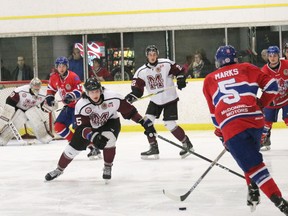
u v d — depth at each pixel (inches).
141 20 795.4
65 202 334.3
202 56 791.1
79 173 430.6
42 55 809.5
